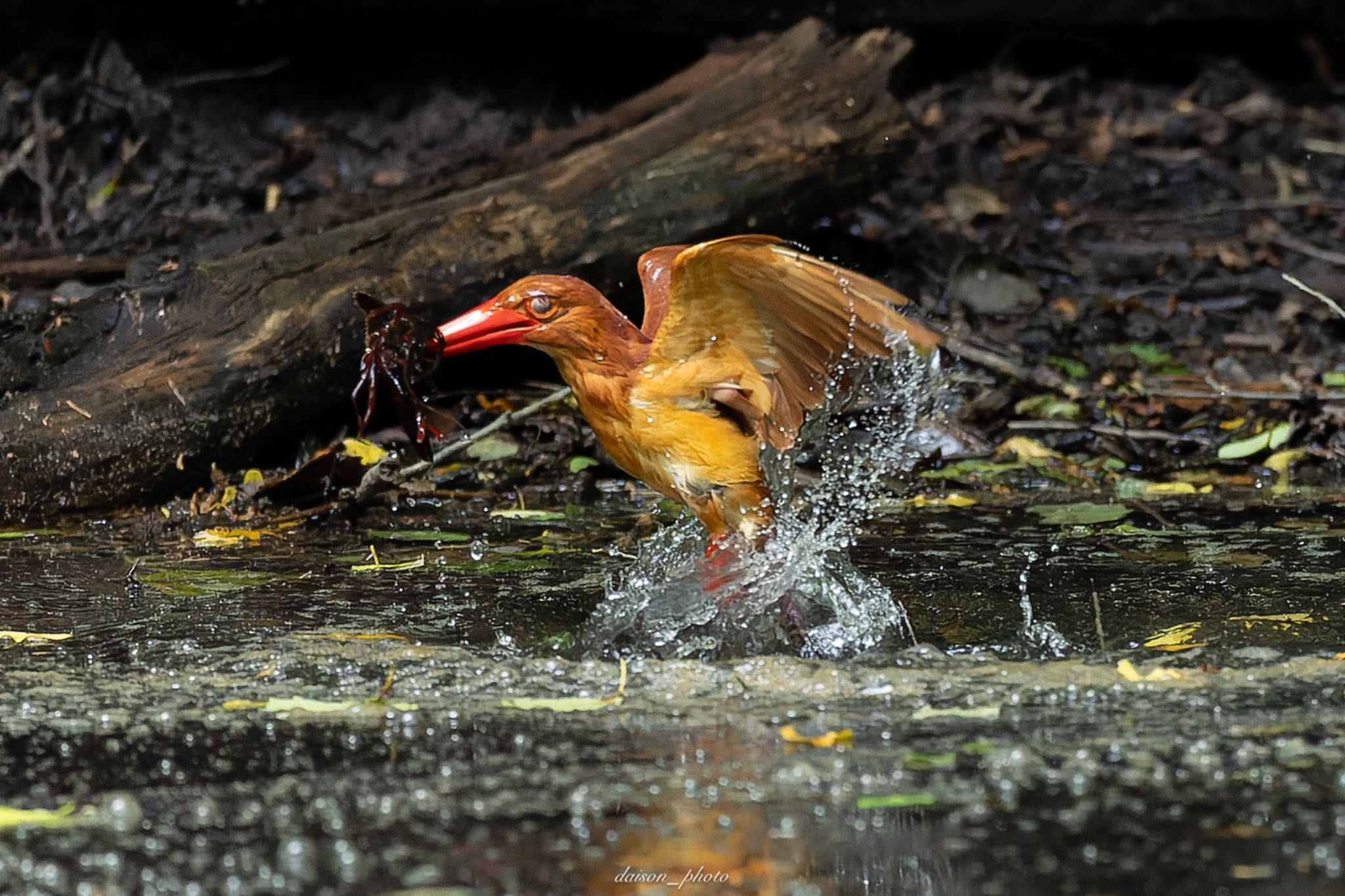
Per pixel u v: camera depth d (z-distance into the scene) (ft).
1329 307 44.57
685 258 22.12
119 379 34.88
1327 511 32.81
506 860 16.35
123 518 34.30
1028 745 19.30
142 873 16.16
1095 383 41.52
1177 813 17.28
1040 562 28.78
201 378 35.14
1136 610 25.26
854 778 18.39
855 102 43.34
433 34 53.42
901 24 55.26
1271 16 57.88
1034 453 37.83
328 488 35.09
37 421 33.94
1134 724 19.99
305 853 16.52
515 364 42.01
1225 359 42.75
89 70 50.62
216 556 30.53
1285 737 19.42
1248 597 25.99
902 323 23.49
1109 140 55.42
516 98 53.62
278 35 52.44
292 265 37.04
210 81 51.78
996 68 58.03
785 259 22.65
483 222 39.06
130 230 47.32
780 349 24.12
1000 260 47.16
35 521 33.73
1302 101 59.00
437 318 37.93
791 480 25.94
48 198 48.08
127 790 18.37
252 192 49.34
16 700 21.53
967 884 15.71
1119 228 50.55
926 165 53.06
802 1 53.06
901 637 23.98
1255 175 54.19
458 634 24.47
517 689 21.83
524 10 52.29
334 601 26.68
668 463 24.39
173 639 24.40
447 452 36.32
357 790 18.22
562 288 23.94
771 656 23.12
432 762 19.06
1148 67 59.47
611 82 54.85
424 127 52.60
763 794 17.97
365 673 22.52
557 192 40.19
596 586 27.55
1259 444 37.22
